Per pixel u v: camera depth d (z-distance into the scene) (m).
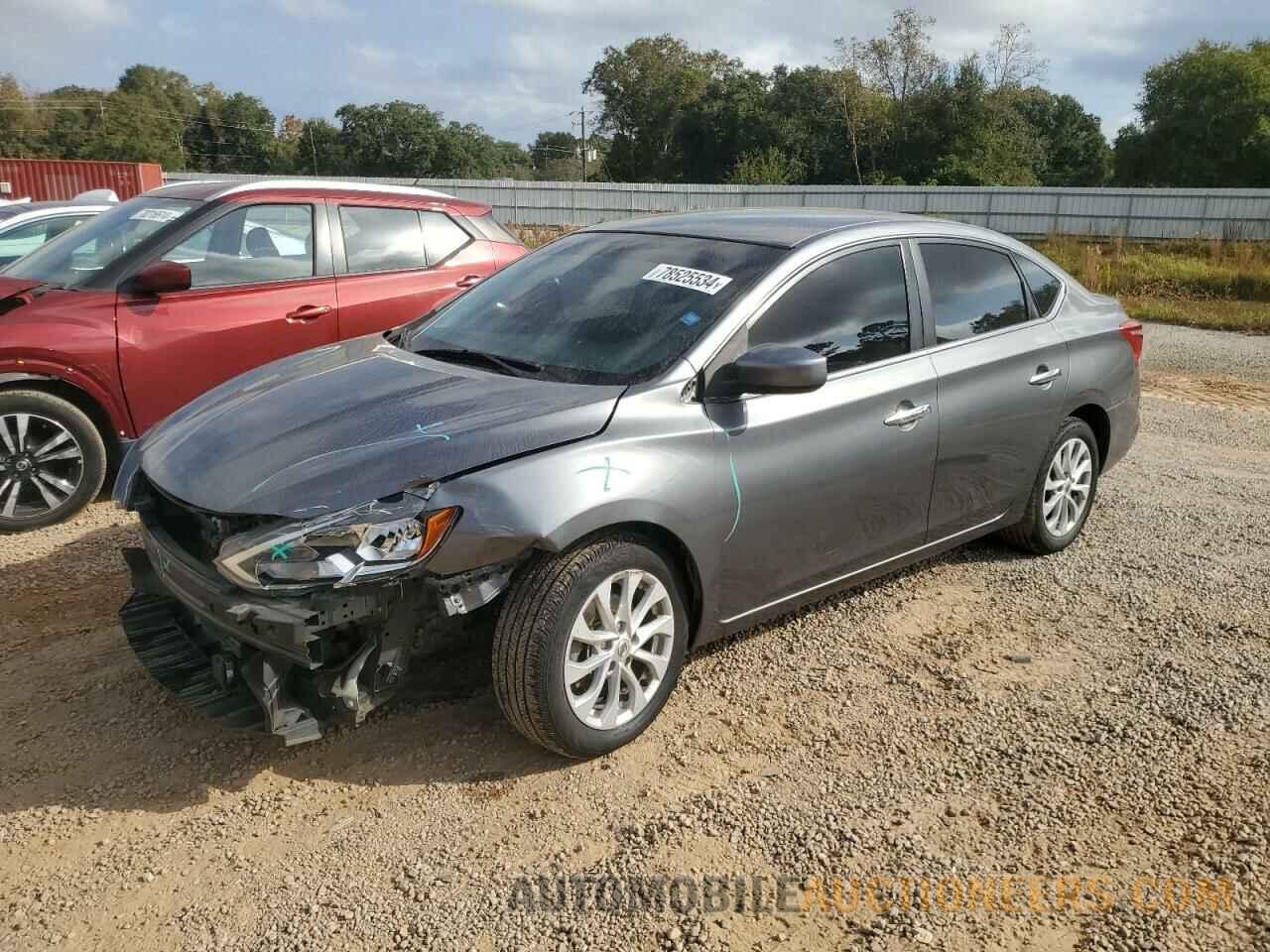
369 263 6.30
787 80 65.38
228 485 3.00
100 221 6.11
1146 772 3.25
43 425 5.16
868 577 4.10
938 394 4.06
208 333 5.58
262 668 2.88
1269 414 8.99
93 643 3.97
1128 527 5.56
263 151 91.38
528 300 4.02
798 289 3.70
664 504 3.16
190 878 2.71
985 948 2.50
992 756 3.33
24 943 2.47
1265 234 32.78
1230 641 4.18
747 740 3.40
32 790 3.05
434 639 3.09
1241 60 56.78
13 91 76.94
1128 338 5.21
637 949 2.48
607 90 73.31
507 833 2.90
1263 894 2.69
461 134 81.38
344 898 2.64
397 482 2.87
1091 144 74.81
